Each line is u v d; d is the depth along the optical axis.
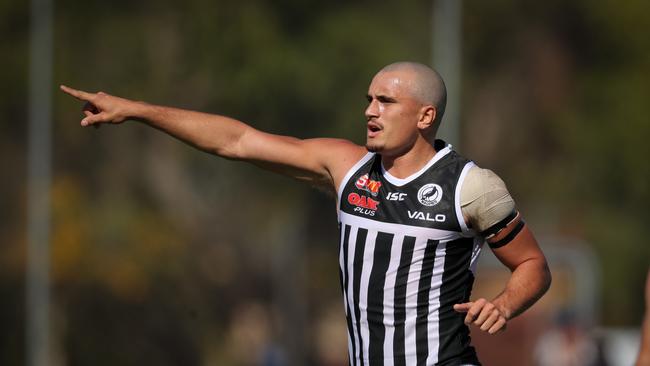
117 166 116.25
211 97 119.00
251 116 119.75
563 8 135.88
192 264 118.00
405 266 21.88
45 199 86.75
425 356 21.92
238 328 109.88
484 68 133.88
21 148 122.81
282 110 119.56
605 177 137.12
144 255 114.44
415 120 22.06
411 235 21.81
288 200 123.25
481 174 21.89
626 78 137.12
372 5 126.19
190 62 117.62
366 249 22.12
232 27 118.81
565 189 136.00
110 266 112.00
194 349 113.31
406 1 125.56
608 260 135.12
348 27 121.81
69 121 113.38
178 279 115.81
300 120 120.69
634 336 77.25
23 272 119.06
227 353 114.75
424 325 21.92
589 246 126.94
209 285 120.06
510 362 70.94
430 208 21.83
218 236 121.69
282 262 124.88
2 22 122.38
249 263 123.88
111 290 111.44
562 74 136.50
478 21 132.12
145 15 118.31
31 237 88.06
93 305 109.88
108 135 115.75
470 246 22.17
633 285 137.12
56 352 102.31
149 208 117.69
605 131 136.38
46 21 88.94
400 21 125.12
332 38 121.19
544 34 135.88
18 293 117.81
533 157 136.38
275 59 117.56
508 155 135.12
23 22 122.75
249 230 123.75
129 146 117.00
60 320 104.00
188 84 118.25
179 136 23.16
